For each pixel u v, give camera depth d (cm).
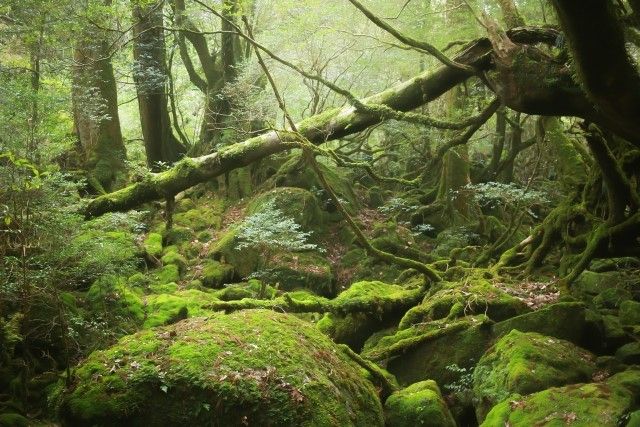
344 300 847
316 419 506
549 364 613
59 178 770
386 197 1375
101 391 508
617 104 434
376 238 1141
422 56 1303
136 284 948
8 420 552
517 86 605
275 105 1372
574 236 903
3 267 635
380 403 614
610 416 488
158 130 1487
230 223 1216
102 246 761
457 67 682
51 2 1053
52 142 827
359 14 1348
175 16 1362
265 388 511
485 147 1497
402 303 875
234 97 1371
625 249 768
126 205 1065
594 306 820
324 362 581
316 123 956
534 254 926
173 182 1042
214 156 1027
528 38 634
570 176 962
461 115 1173
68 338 698
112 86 1371
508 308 780
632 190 738
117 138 1370
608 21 382
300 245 992
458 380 716
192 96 1769
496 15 1030
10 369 647
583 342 723
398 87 883
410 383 731
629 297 838
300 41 1430
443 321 777
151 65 1452
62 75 1289
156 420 504
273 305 834
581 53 405
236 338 556
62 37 1184
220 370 516
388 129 1323
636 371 595
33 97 780
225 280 1049
